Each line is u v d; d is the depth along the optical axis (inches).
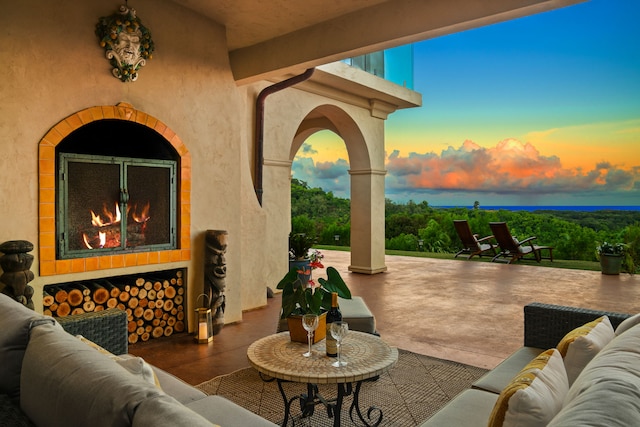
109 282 153.6
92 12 137.7
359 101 289.3
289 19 163.9
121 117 143.6
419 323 180.1
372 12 151.9
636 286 265.6
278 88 213.2
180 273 167.9
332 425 98.0
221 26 173.6
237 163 182.9
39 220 128.0
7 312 71.0
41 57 127.8
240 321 185.0
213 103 172.9
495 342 155.5
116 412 38.9
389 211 729.6
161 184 159.5
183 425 34.7
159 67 154.9
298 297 95.6
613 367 48.5
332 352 87.9
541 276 303.0
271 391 115.8
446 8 136.1
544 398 46.7
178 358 140.5
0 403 58.5
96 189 142.6
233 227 181.8
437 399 111.3
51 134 129.3
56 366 50.6
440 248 530.6
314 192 719.7
